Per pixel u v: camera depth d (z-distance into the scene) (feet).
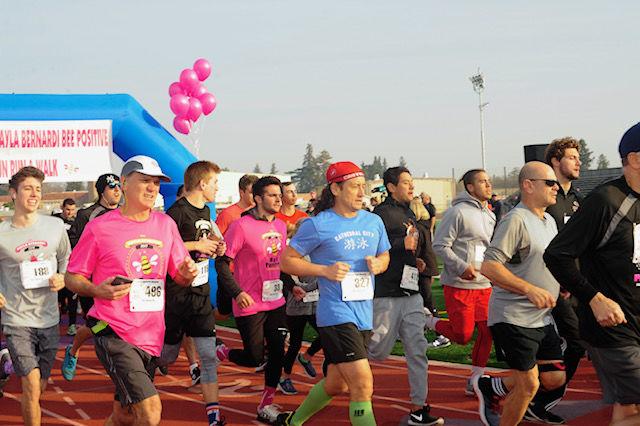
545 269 15.79
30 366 17.60
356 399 15.17
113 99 41.60
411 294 19.20
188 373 27.12
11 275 18.12
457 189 165.07
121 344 13.99
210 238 19.49
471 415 20.13
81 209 30.48
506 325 15.72
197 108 44.37
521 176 16.11
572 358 19.34
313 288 22.71
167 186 42.29
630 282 12.64
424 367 19.01
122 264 14.26
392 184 19.75
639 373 12.62
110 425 15.03
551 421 18.61
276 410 19.84
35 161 39.81
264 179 20.68
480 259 21.76
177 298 18.69
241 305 19.65
